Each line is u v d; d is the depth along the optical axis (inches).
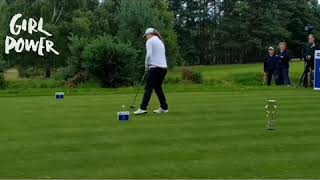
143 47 1529.3
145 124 379.6
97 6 2229.3
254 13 3275.1
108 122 389.7
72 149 285.7
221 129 355.9
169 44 1995.6
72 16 2106.3
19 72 1983.3
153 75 439.8
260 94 644.1
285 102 534.9
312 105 505.4
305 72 780.0
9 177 224.5
